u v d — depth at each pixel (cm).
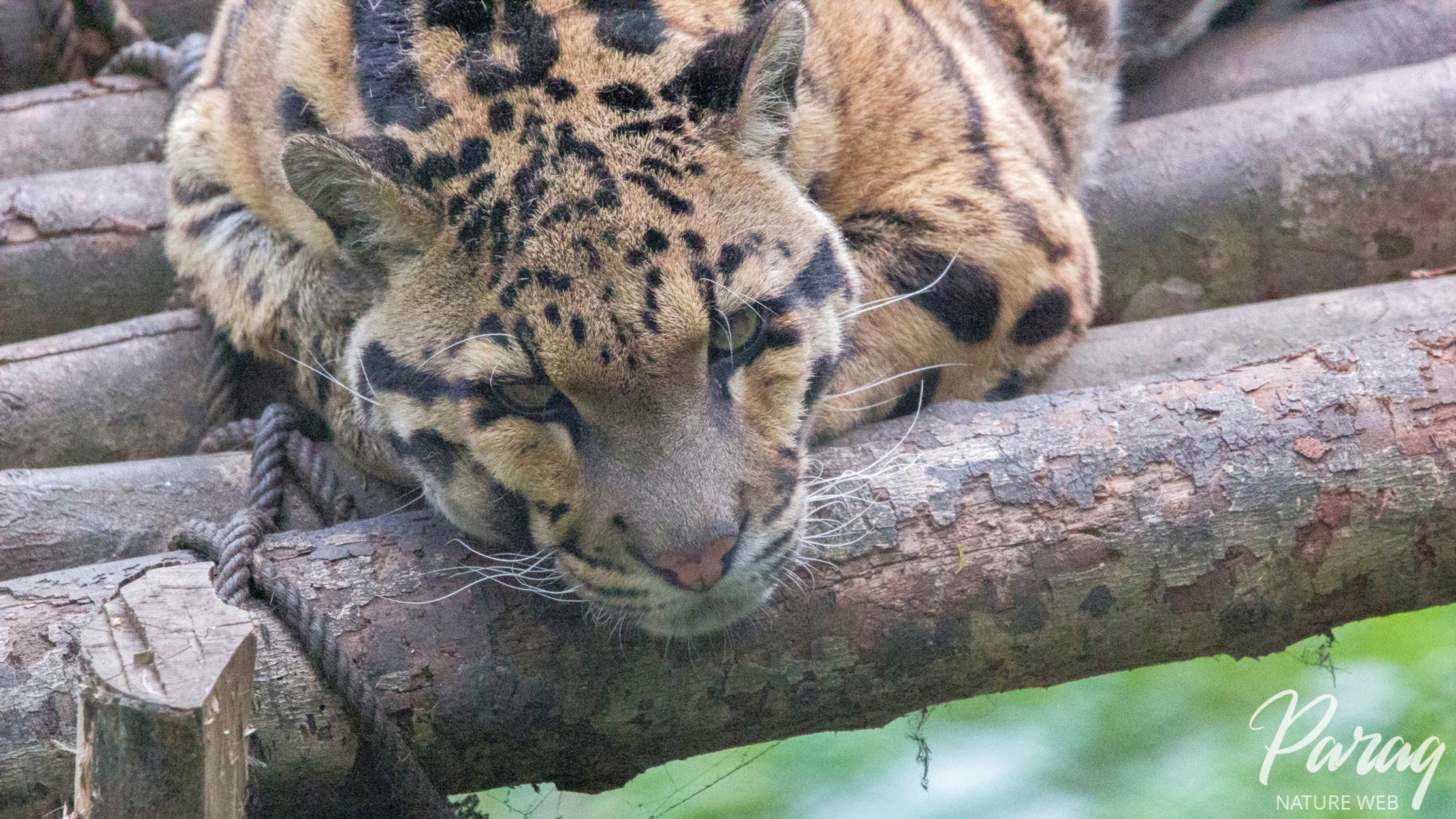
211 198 926
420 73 704
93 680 521
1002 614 700
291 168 664
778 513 661
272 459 796
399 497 827
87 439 923
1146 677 1319
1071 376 927
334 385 842
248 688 558
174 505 814
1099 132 1138
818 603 688
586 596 664
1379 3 1274
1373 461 712
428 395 675
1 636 634
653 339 609
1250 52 1260
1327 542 714
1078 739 1254
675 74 686
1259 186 1068
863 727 730
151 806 518
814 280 696
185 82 1170
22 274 1062
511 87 672
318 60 779
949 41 914
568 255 619
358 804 679
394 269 682
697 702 689
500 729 676
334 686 646
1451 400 722
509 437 657
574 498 650
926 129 850
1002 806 1184
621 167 641
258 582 666
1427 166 1052
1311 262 1074
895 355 824
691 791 1182
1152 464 711
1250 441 714
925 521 698
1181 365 926
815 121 795
